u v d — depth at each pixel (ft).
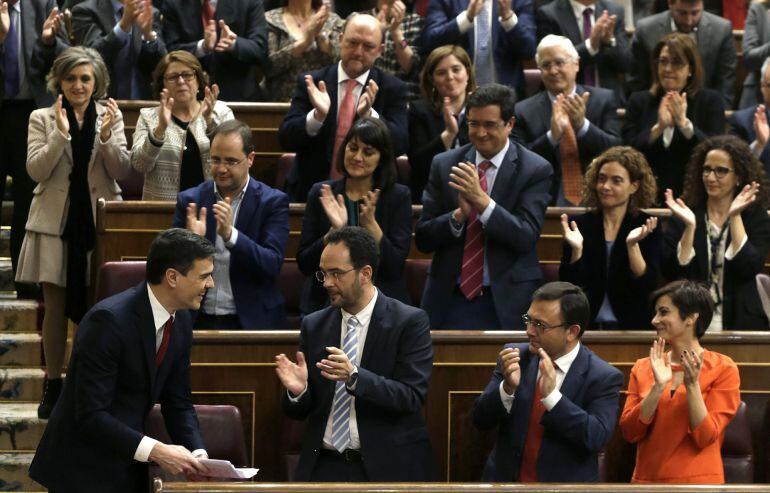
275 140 58.80
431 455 35.91
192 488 28.63
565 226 43.24
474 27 59.72
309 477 35.42
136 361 33.17
